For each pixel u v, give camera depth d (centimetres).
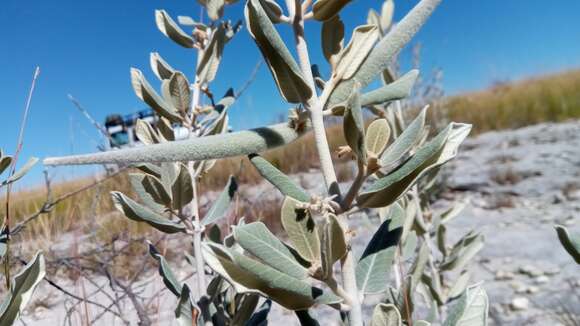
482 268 76
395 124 36
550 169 136
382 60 16
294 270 14
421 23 16
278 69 15
